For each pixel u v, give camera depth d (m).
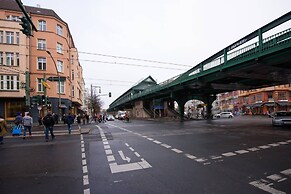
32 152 9.12
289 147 9.21
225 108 82.50
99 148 9.68
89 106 65.88
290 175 5.38
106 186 4.83
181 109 40.25
